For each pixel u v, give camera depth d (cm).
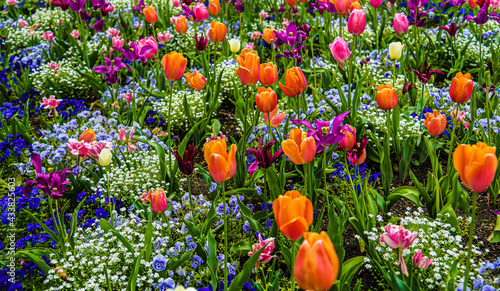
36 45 800
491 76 647
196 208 405
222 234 392
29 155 499
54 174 316
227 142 530
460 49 707
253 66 347
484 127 480
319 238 174
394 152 489
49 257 347
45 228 360
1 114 572
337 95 550
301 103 518
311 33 753
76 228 371
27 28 858
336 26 832
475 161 203
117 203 416
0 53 764
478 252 320
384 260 330
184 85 658
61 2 740
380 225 379
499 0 710
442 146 493
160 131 541
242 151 427
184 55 752
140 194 430
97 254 347
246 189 394
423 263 277
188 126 564
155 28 859
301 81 335
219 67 658
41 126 595
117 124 552
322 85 634
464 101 365
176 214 409
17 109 584
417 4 668
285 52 502
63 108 612
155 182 434
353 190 348
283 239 372
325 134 292
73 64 750
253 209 429
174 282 309
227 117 607
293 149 262
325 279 172
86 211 429
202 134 532
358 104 487
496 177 412
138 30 828
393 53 507
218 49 791
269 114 368
